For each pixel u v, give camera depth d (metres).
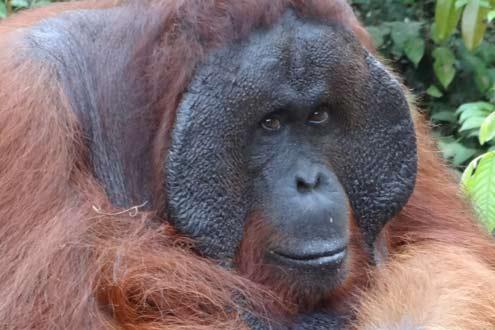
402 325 5.99
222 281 5.89
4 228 5.40
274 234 5.94
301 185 5.93
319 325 6.33
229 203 5.93
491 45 12.07
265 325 6.04
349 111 6.17
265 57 5.77
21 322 5.16
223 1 5.78
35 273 5.22
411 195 6.92
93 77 6.05
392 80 6.33
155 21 5.96
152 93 5.90
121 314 5.46
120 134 6.00
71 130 5.68
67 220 5.40
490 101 11.37
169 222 5.91
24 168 5.47
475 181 7.80
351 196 6.41
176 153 5.75
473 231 7.53
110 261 5.47
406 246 7.05
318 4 5.91
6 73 5.76
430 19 12.59
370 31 11.84
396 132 6.41
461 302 6.26
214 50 5.74
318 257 5.93
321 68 5.89
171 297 5.66
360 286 6.56
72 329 5.18
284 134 6.00
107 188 5.96
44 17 6.54
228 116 5.79
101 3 6.72
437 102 12.10
